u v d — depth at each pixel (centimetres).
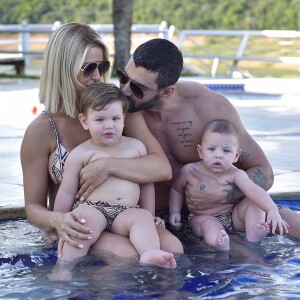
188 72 1841
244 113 1066
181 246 398
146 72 417
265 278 354
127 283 344
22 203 491
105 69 433
